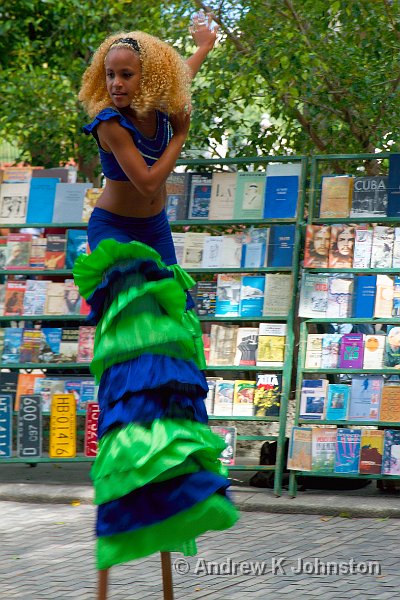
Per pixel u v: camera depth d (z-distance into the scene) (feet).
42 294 32.45
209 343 31.12
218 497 15.37
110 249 15.97
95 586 20.70
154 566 22.30
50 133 42.91
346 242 30.50
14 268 32.60
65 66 46.24
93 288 16.65
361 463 28.60
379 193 30.66
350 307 30.19
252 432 36.86
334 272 30.35
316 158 31.04
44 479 31.81
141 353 15.70
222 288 31.50
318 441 29.04
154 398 15.46
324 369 29.89
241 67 36.11
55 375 33.12
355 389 29.58
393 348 29.60
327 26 36.83
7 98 42.96
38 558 22.99
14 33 47.55
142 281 15.92
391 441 28.60
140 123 16.19
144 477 14.92
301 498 28.48
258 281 31.22
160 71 16.01
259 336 30.68
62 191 32.68
